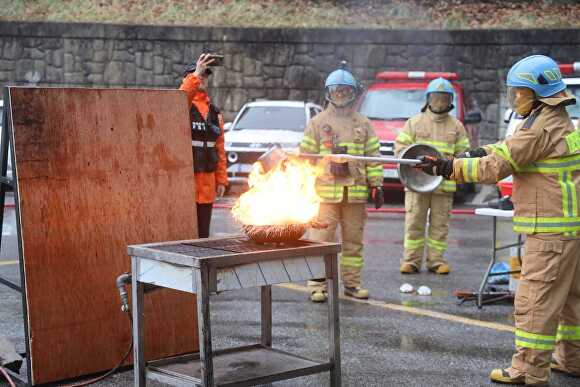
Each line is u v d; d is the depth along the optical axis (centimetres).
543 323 592
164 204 632
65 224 584
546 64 587
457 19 2583
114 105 612
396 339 730
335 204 882
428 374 632
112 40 2520
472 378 624
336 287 527
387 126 1788
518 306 603
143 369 526
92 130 600
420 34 2441
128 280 534
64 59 2534
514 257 887
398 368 646
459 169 595
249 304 861
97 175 600
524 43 2392
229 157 1756
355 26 2623
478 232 1432
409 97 1864
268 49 2514
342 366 648
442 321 798
